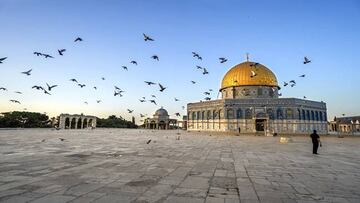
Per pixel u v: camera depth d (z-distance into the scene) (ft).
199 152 63.62
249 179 32.14
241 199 23.34
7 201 21.54
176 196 23.93
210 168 39.81
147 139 120.37
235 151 67.67
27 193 24.07
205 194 24.77
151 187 27.12
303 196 24.70
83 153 57.57
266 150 72.23
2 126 334.03
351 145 100.42
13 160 45.60
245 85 251.39
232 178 32.53
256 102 237.86
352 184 30.07
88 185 27.55
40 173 33.91
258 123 242.58
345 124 357.20
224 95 270.05
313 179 32.76
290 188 27.78
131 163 43.50
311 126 242.99
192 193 25.02
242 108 238.68
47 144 81.82
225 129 238.07
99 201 21.91
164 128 418.51
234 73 260.01
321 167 42.68
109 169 37.42
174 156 54.39
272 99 235.81
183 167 40.22
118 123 486.38
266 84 250.16
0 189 25.46
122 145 82.33
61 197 22.90
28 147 70.59
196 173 35.40
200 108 268.82
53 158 48.55
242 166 42.34
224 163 45.39
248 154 60.80
